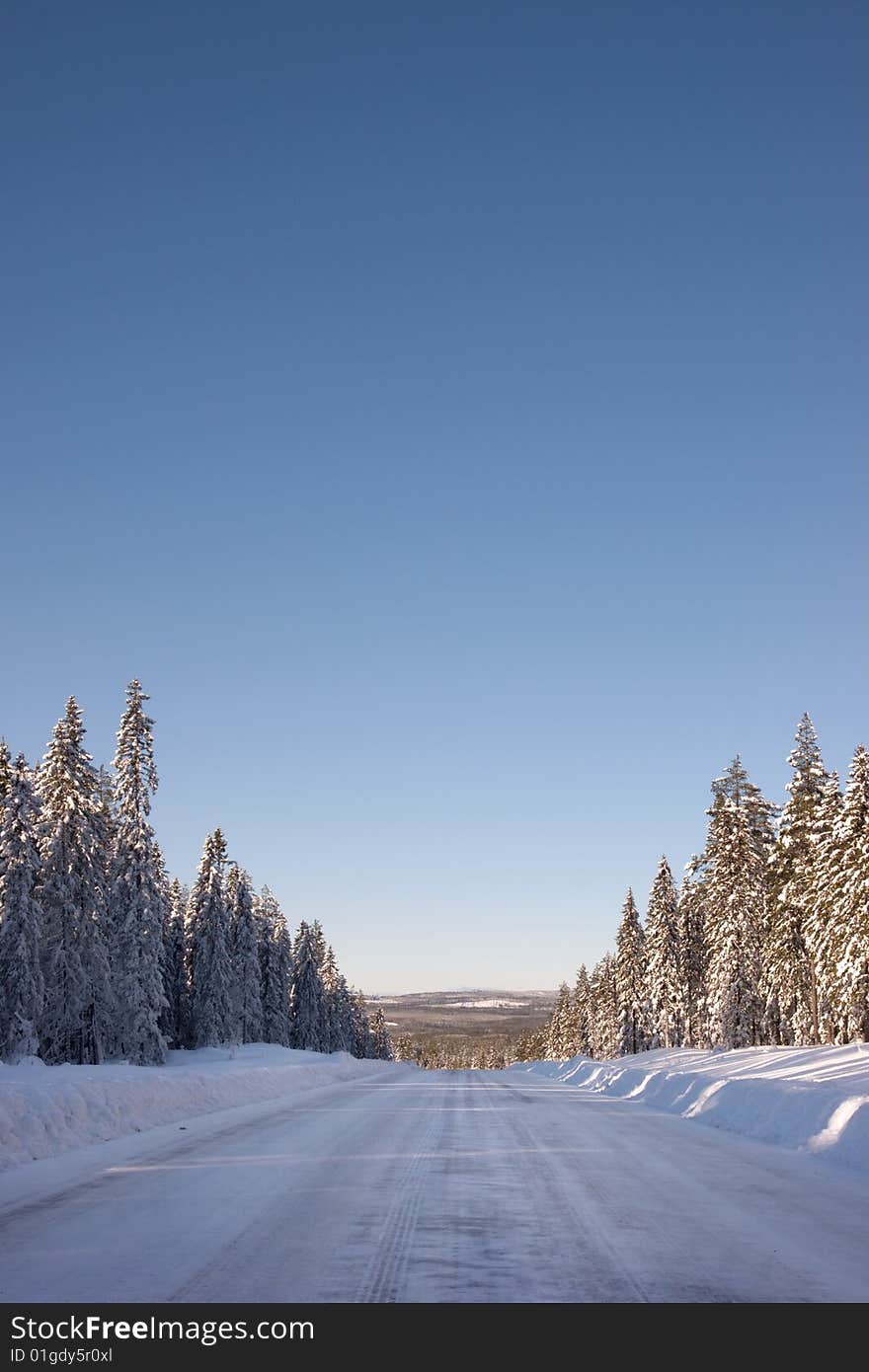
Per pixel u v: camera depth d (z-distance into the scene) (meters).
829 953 45.72
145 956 52.97
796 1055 30.55
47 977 49.16
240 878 78.88
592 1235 7.12
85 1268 6.09
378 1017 160.12
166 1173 10.12
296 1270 6.05
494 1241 6.88
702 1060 40.41
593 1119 17.70
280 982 87.62
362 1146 12.74
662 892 72.62
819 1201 8.80
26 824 48.31
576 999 140.62
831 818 47.00
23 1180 9.52
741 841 53.16
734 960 52.16
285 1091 25.17
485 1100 23.80
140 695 55.12
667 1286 5.80
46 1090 12.99
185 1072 23.59
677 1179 10.10
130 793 54.09
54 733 50.75
